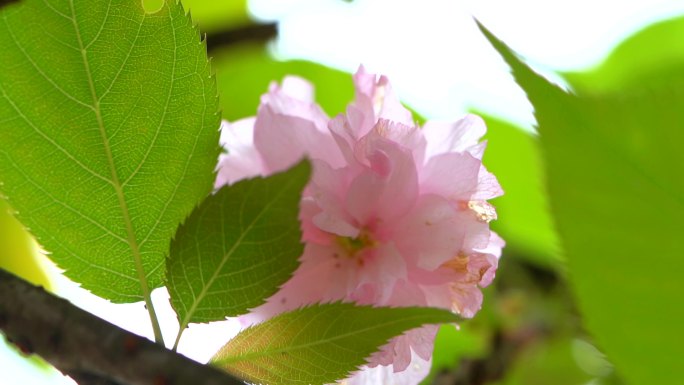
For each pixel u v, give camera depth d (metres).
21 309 0.27
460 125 0.36
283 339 0.29
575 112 0.29
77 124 0.30
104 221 0.30
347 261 0.36
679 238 0.29
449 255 0.35
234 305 0.29
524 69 0.29
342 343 0.29
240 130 0.38
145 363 0.27
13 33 0.30
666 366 0.29
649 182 0.29
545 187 0.29
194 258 0.29
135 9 0.30
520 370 0.56
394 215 0.35
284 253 0.29
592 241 0.29
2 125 0.30
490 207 0.35
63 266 0.30
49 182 0.30
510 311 0.56
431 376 0.56
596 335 0.30
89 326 0.27
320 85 0.56
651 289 0.29
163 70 0.30
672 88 0.29
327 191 0.35
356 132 0.35
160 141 0.30
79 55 0.30
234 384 0.27
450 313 0.29
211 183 0.30
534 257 0.58
